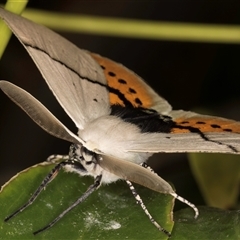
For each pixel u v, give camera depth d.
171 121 0.32
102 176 0.31
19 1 0.31
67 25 0.33
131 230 0.30
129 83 0.33
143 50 0.38
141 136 0.31
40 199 0.31
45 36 0.31
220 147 0.30
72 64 0.32
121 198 0.31
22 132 0.37
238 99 0.37
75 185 0.31
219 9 0.38
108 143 0.30
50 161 0.32
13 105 0.37
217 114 0.37
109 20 0.34
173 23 0.34
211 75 0.38
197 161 0.34
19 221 0.30
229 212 0.30
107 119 0.31
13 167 0.37
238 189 0.33
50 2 0.37
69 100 0.31
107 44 0.38
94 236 0.30
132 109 0.32
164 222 0.30
